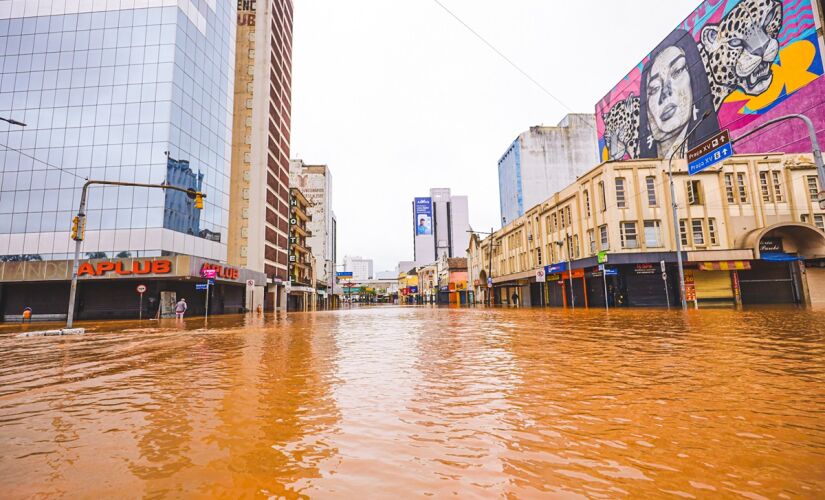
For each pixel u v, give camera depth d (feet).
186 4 122.11
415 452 9.47
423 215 645.10
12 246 109.09
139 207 109.09
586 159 302.45
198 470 8.64
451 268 255.91
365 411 13.10
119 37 116.67
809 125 41.09
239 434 10.99
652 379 16.84
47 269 102.42
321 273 304.50
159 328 60.29
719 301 94.48
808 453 8.94
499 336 36.70
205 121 130.72
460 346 30.17
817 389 14.64
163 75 114.52
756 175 96.94
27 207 110.52
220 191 138.51
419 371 20.26
